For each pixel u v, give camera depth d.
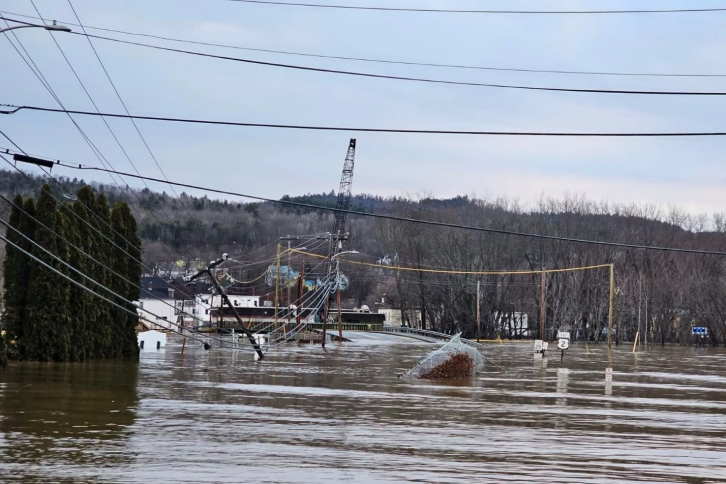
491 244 138.50
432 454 19.30
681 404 32.00
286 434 21.94
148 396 30.84
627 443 21.58
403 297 147.75
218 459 18.19
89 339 52.91
